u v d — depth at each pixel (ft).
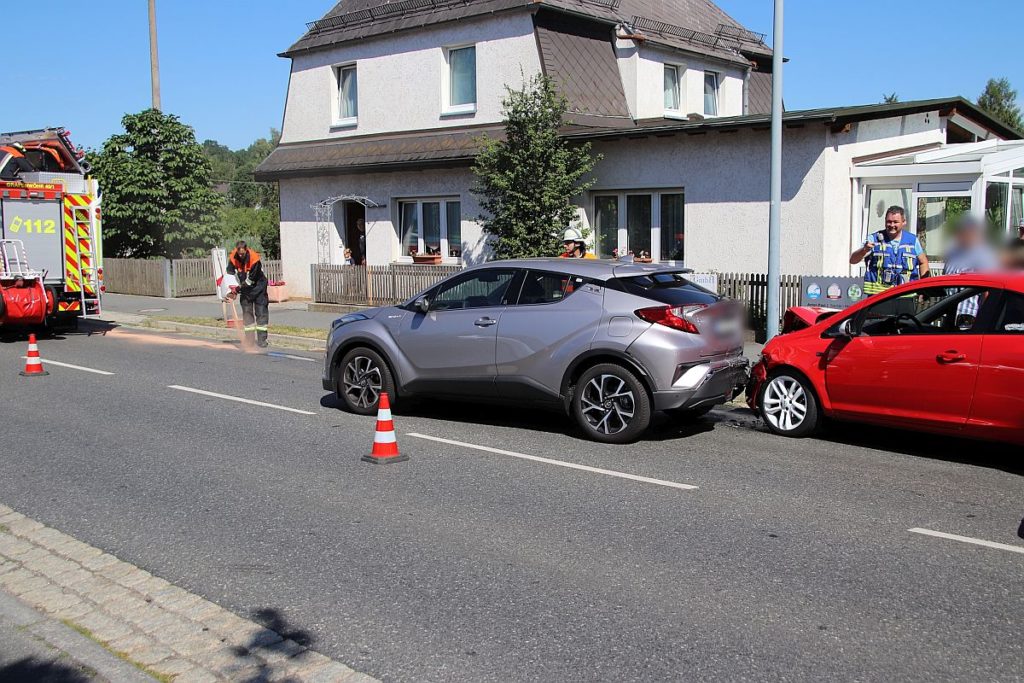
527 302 28.09
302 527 19.45
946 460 24.84
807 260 48.67
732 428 29.17
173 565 17.35
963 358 23.56
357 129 73.00
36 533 19.10
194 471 24.03
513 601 15.52
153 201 93.66
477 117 65.05
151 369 42.14
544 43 60.85
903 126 53.88
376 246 71.87
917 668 12.99
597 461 24.84
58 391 36.11
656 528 19.15
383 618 14.90
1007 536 18.56
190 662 13.34
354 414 31.60
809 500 21.09
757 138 50.34
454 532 19.03
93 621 14.83
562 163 55.06
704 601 15.40
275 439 27.73
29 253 52.26
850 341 26.07
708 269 53.11
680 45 69.00
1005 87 116.78
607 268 27.43
